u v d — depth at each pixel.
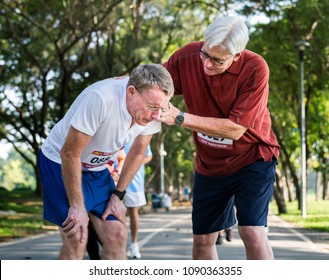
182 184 115.38
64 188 6.40
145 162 12.23
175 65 7.03
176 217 35.84
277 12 32.62
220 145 6.87
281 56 34.44
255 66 6.60
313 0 31.19
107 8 33.22
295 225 24.30
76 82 43.00
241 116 6.54
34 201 51.09
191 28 37.22
